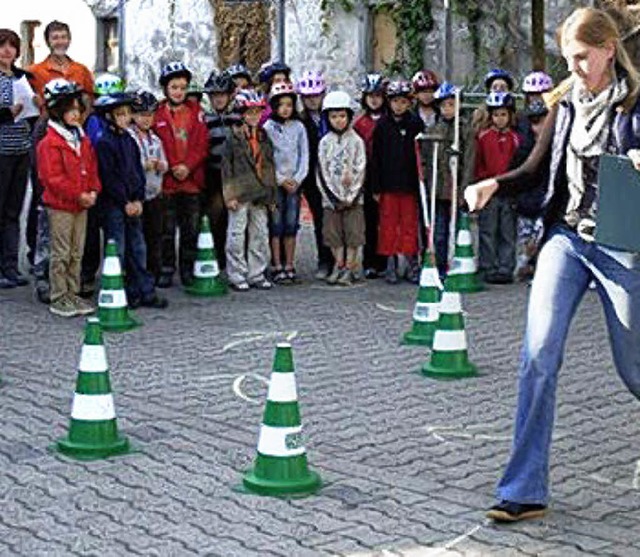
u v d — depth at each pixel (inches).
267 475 249.0
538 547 218.5
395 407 315.9
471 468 265.6
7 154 468.1
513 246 502.9
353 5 788.0
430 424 300.4
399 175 489.1
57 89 415.2
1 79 465.4
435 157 472.7
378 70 787.4
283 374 249.9
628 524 230.8
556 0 714.8
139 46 893.2
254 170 478.9
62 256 424.2
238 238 481.7
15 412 308.0
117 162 432.1
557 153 223.0
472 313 443.8
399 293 479.8
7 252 478.9
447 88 488.7
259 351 379.9
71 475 259.3
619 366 225.3
